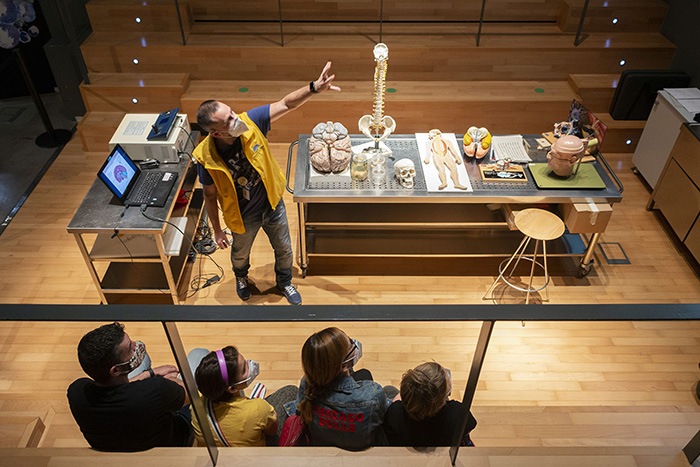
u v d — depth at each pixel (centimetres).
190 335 324
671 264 391
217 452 161
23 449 166
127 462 162
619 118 476
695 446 161
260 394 264
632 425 208
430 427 169
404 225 369
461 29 514
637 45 488
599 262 390
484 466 158
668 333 338
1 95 558
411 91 487
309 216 375
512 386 308
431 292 368
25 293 365
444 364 314
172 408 182
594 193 340
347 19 524
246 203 303
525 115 486
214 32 504
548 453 164
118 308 116
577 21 502
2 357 315
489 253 377
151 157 358
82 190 449
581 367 319
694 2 461
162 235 339
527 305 117
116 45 480
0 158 483
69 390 178
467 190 340
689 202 377
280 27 490
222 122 259
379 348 318
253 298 362
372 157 355
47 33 538
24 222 418
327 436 174
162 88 477
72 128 520
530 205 367
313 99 473
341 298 362
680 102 399
